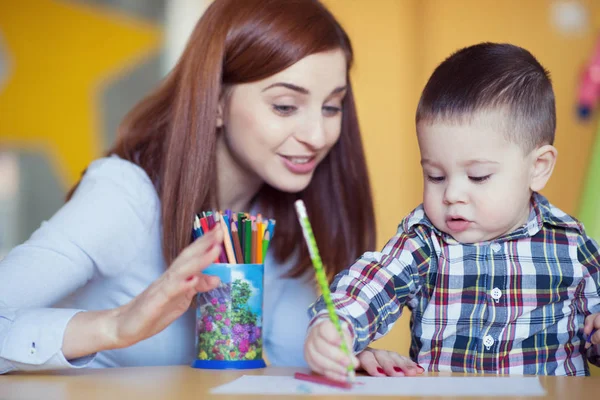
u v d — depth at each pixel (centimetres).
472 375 97
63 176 329
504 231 107
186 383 88
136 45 333
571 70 297
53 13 331
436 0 317
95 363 131
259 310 110
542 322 105
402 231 111
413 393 79
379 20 323
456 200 103
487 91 102
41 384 87
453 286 107
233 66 123
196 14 332
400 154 321
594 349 104
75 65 331
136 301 97
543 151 105
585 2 298
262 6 122
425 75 319
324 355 85
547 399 75
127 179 130
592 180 285
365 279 104
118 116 333
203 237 93
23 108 330
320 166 141
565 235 108
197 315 109
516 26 306
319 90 122
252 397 76
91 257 120
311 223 141
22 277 109
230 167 135
